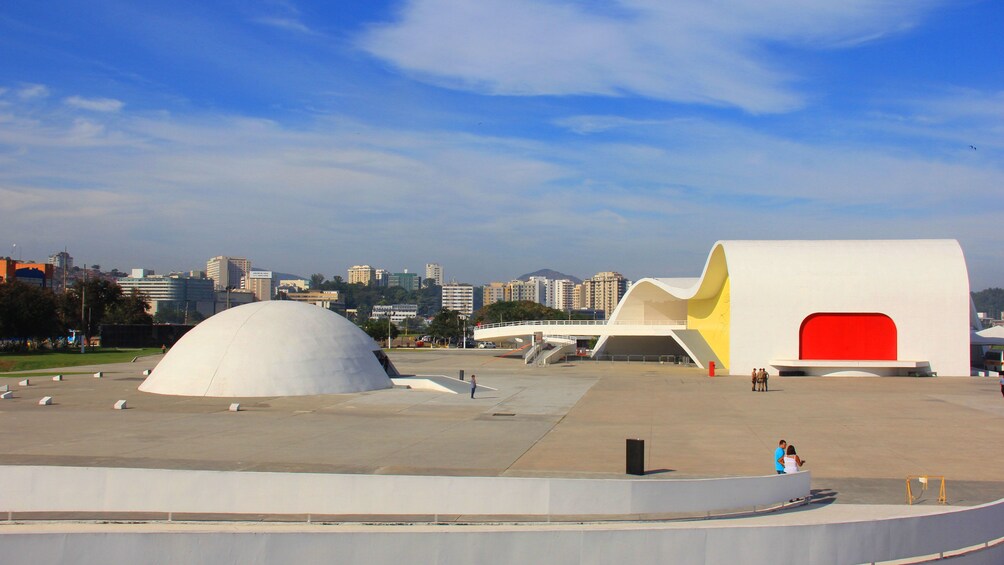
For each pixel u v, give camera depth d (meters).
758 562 11.84
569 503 13.08
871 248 48.62
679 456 19.73
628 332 60.91
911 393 35.75
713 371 46.50
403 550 11.25
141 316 101.56
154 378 35.00
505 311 141.00
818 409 29.53
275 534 11.06
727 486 13.75
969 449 20.89
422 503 13.19
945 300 46.19
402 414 27.47
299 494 13.23
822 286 47.09
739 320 47.62
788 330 47.25
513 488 13.09
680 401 32.19
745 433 23.53
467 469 17.62
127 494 13.23
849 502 15.07
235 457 18.92
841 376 45.75
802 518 13.27
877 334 46.91
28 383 37.91
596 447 20.70
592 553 11.50
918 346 46.34
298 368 34.00
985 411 28.97
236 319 35.97
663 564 11.60
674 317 69.31
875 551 12.32
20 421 25.14
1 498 13.39
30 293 71.50
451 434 22.81
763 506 14.20
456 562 11.34
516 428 24.16
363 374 35.84
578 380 42.72
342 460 18.61
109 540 10.98
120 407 28.70
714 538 11.69
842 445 21.50
